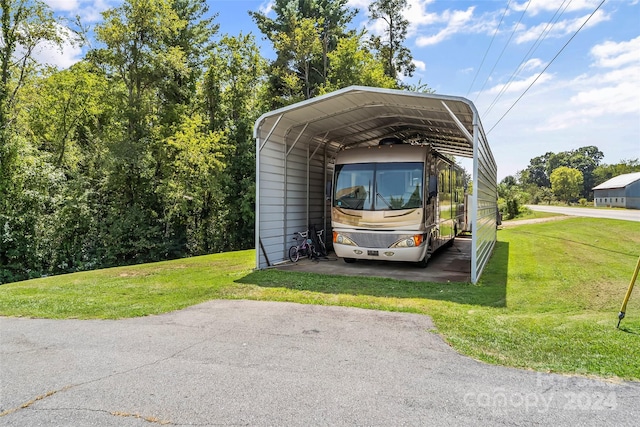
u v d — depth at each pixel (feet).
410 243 32.14
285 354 14.97
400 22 114.62
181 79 81.41
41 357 14.87
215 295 24.81
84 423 10.17
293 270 33.68
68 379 12.89
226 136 78.43
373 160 34.01
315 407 10.92
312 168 43.39
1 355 15.14
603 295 24.57
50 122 67.77
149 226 71.36
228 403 11.18
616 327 17.71
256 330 17.90
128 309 21.71
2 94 58.95
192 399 11.43
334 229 34.99
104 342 16.51
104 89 71.67
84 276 33.22
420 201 32.19
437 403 11.12
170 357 14.75
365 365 13.88
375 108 32.12
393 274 32.09
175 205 71.77
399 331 17.58
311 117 34.68
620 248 47.98
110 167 66.80
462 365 13.84
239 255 48.24
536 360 14.19
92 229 66.23
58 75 65.87
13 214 58.13
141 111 72.90
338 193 34.91
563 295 24.50
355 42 87.66
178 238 76.13
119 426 10.03
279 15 101.55
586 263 37.04
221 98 82.02
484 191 35.42
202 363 14.15
